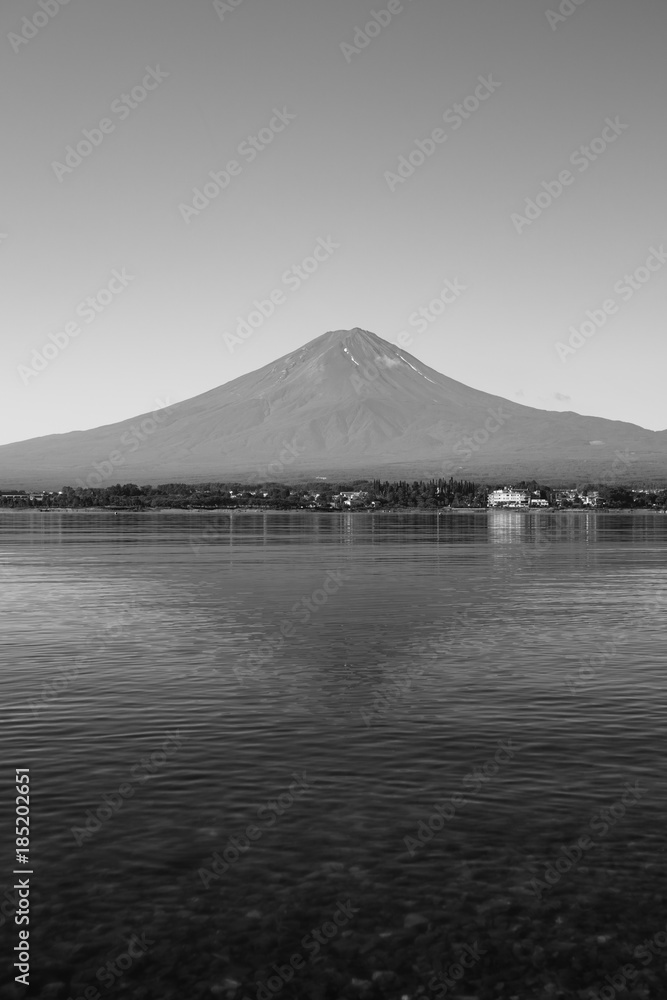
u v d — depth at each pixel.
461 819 18.86
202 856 17.16
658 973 13.77
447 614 52.91
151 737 25.05
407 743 24.39
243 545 136.12
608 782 21.16
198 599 61.19
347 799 20.03
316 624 48.53
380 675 33.97
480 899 15.63
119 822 18.72
